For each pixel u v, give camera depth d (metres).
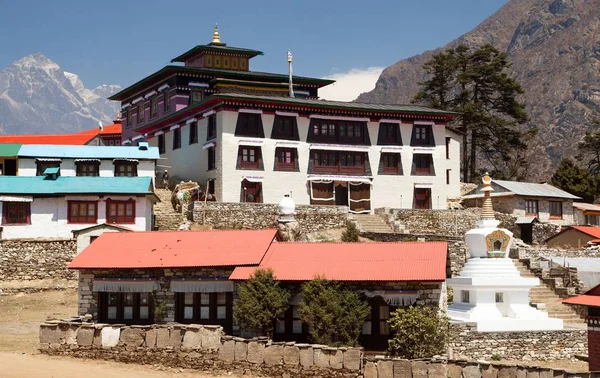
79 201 65.44
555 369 35.00
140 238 48.88
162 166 87.88
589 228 76.75
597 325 39.31
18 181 67.00
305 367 37.22
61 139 110.25
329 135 81.88
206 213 71.56
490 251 49.22
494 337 45.72
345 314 41.69
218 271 45.16
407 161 84.44
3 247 59.88
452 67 115.00
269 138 79.12
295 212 74.06
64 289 58.88
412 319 40.69
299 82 99.94
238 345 38.41
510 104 114.25
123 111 107.12
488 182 50.91
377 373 36.34
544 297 56.62
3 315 52.22
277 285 43.09
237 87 92.56
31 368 37.00
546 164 173.88
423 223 79.56
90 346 40.41
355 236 70.31
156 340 39.66
